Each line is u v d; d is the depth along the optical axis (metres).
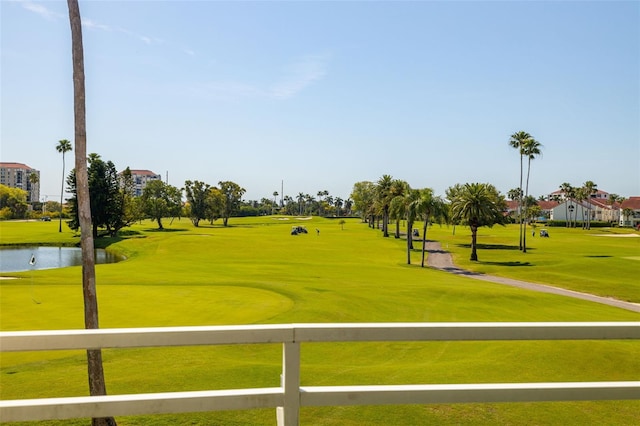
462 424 5.43
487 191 65.94
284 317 19.44
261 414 5.48
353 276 37.81
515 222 161.12
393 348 12.98
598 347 11.13
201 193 148.75
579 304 27.67
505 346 11.64
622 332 3.14
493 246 82.62
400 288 29.88
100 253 74.50
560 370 9.45
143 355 11.25
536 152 74.94
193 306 21.42
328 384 7.63
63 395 7.65
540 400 3.15
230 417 5.38
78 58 5.59
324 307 21.66
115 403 2.84
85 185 5.56
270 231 115.62
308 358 12.04
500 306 25.36
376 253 70.44
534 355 10.41
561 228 145.38
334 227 137.62
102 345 2.81
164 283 29.41
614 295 36.28
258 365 9.22
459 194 66.38
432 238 98.12
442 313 22.34
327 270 41.91
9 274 35.50
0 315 19.22
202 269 40.19
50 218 173.50
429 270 50.97
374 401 3.01
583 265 51.78
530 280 44.91
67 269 39.78
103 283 29.47
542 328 3.10
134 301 22.56
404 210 57.56
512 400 3.12
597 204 183.88
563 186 172.75
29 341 2.75
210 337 2.87
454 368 9.27
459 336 3.03
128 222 110.31
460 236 104.62
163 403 2.87
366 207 139.38
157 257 61.84
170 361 10.59
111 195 98.56
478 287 33.62
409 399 3.04
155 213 130.38
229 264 46.25
